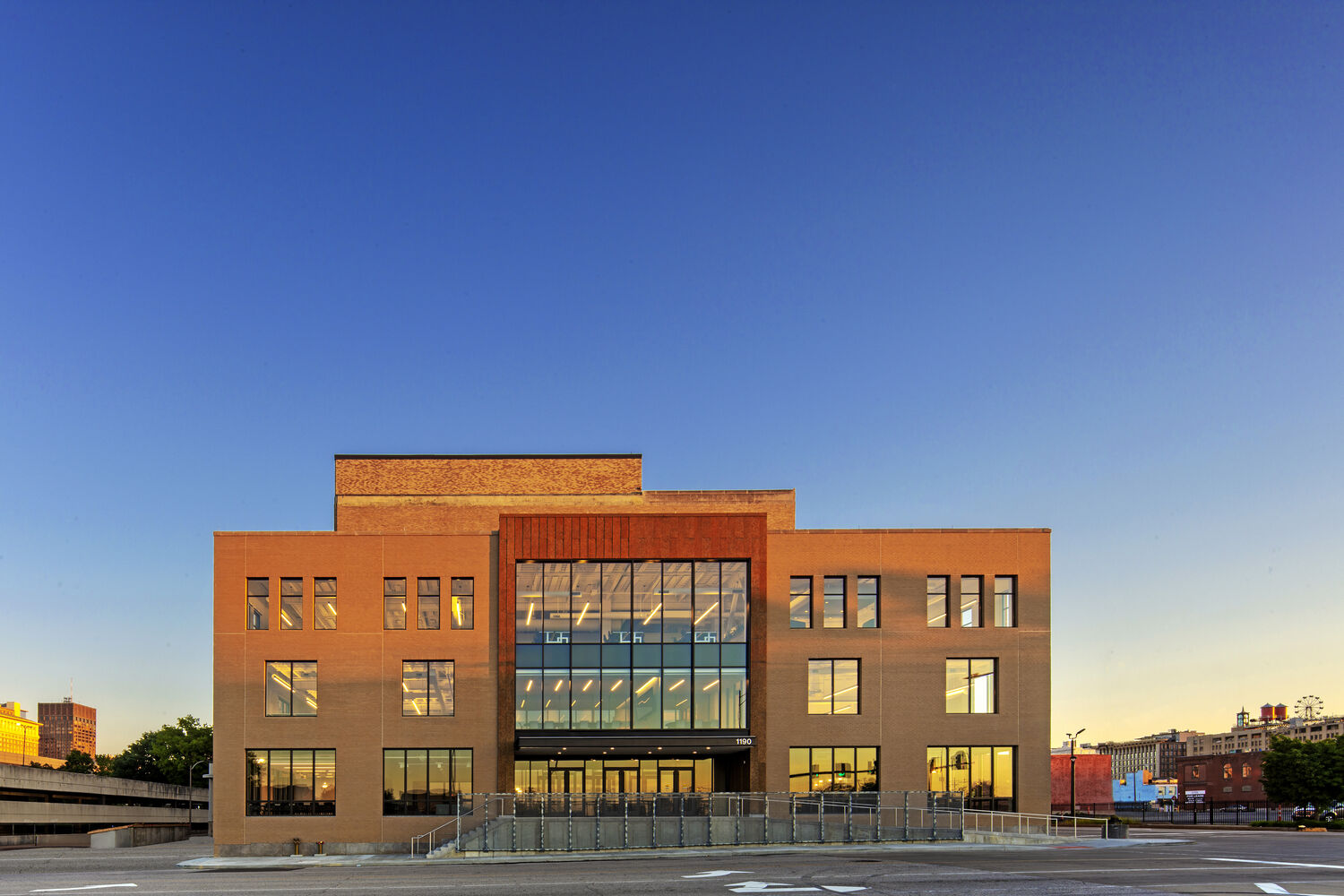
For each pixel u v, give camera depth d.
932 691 44.53
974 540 45.78
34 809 68.38
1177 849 35.59
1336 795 78.25
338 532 44.97
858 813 40.53
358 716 43.50
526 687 43.88
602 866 30.86
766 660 44.22
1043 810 43.84
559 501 50.78
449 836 42.47
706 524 45.06
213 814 42.59
